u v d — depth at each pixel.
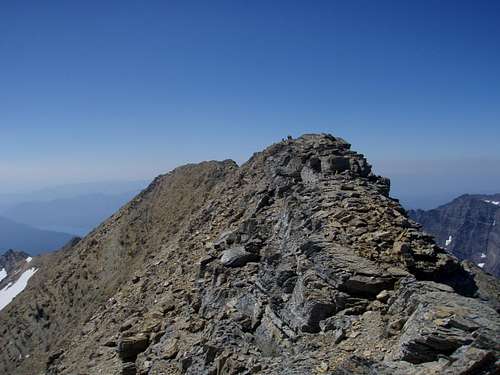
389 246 23.11
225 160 74.81
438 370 13.84
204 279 29.80
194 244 39.25
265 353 21.30
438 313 16.12
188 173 78.62
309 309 20.75
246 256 28.89
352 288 20.55
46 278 91.56
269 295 24.03
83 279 76.81
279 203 34.84
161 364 23.98
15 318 81.62
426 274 21.97
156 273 40.94
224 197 46.59
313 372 17.09
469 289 22.75
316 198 29.70
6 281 173.88
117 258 73.62
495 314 16.19
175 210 70.31
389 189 36.47
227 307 25.36
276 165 41.06
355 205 27.31
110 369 26.73
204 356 22.17
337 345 18.27
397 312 18.45
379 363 15.19
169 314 29.31
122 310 38.59
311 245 23.78
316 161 37.91
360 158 39.31
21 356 71.50
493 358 13.34
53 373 36.78
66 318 71.88
